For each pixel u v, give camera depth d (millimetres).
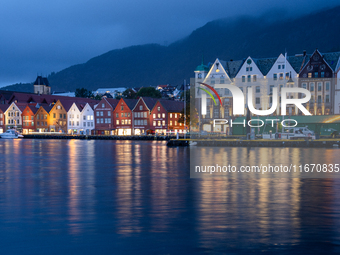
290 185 22672
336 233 12336
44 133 131750
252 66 93000
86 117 131500
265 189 21047
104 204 16906
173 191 20391
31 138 129000
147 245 11211
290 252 10664
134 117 123812
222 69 94812
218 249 10883
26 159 42750
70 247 11070
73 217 14477
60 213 15172
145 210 15664
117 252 10680
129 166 34469
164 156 46750
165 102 121562
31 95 157125
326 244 11289
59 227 13055
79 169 32031
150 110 121688
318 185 22594
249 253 10586
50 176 27297
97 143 88812
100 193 19844
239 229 12773
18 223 13602
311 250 10805
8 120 143375
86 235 12141
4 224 13469
